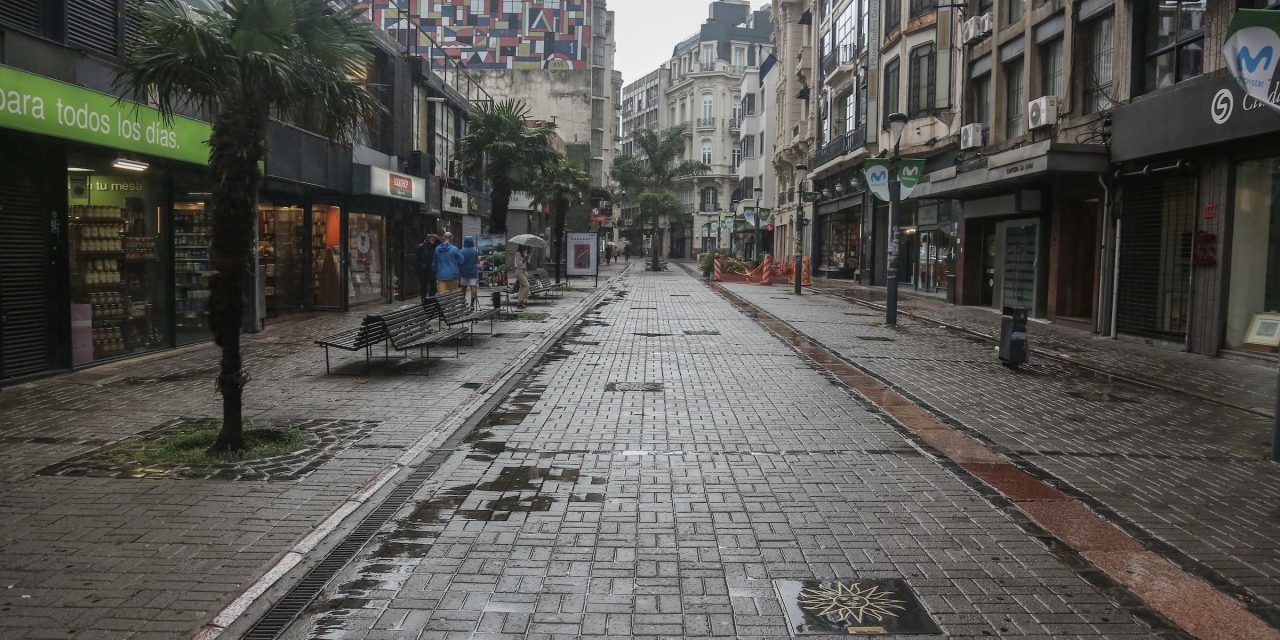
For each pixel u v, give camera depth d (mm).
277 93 6453
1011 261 21125
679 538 4898
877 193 17719
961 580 4332
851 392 9773
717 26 92625
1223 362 12523
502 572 4379
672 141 56594
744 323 17922
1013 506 5570
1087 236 18375
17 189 9430
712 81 91562
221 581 4203
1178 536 5055
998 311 21703
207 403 8469
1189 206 13852
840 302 24922
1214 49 12859
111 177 11070
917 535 4988
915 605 4023
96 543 4676
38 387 9289
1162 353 13602
